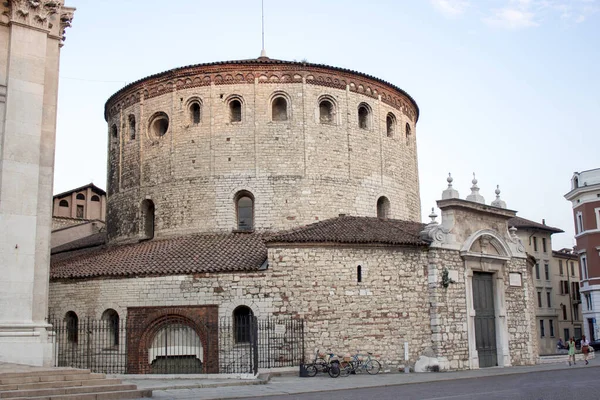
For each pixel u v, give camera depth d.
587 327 87.75
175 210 47.25
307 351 37.53
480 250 44.69
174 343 39.47
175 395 25.95
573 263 107.94
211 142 47.06
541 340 96.81
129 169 50.75
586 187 86.62
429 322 40.47
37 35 29.48
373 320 38.88
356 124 48.97
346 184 47.59
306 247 38.69
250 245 42.34
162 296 39.88
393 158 51.28
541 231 101.19
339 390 28.14
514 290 47.38
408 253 40.69
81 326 42.19
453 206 42.78
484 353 43.81
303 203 46.09
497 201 48.06
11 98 28.34
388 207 49.94
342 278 38.81
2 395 21.36
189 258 40.97
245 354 37.97
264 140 46.78
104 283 41.66
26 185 28.27
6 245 27.42
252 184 46.28
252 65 47.56
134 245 47.16
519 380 32.78
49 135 29.62
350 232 40.47
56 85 30.27
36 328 27.56
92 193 81.50
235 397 25.20
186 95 48.31
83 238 63.94
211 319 38.78
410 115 55.28
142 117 50.16
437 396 24.61
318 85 48.03
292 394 26.56
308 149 46.91
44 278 28.56
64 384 23.58
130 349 39.62
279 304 38.09
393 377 35.03
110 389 24.17
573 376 35.50
